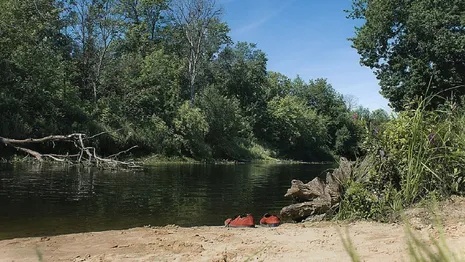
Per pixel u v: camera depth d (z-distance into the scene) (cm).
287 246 515
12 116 2397
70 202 1037
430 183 726
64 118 2877
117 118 3347
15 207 941
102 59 3897
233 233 633
